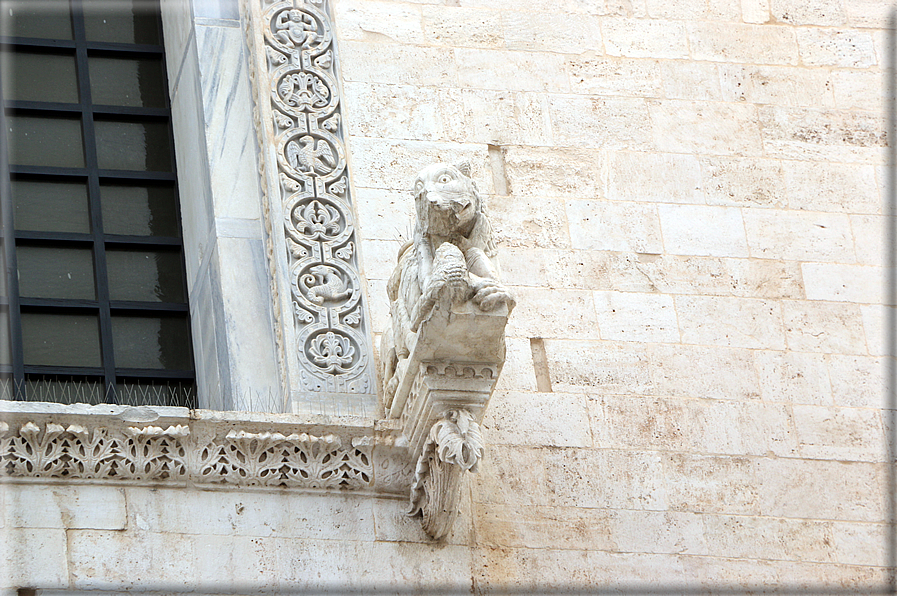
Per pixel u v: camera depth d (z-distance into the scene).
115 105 17.11
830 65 17.22
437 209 13.05
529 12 16.80
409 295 13.41
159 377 15.52
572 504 14.06
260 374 14.49
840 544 14.37
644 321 15.24
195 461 13.31
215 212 15.20
